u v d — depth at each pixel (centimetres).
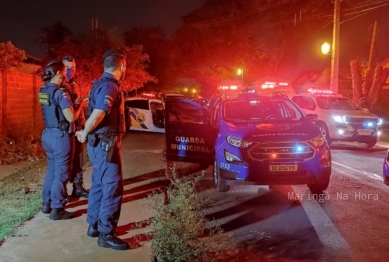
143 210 627
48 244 491
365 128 1432
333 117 1449
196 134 859
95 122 452
